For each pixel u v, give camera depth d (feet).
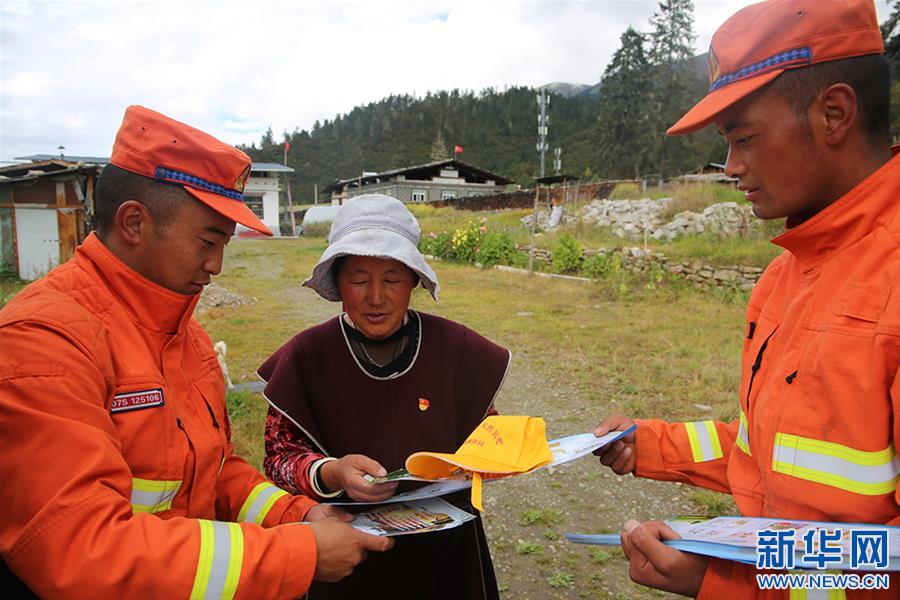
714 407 17.44
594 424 16.81
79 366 3.72
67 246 52.49
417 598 5.91
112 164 4.34
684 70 167.32
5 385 3.49
